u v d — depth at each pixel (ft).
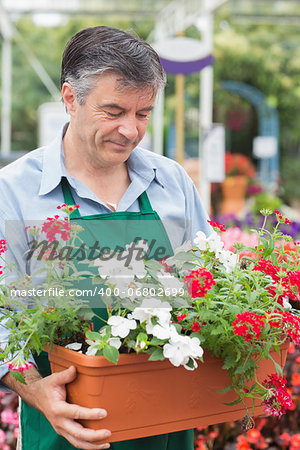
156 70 4.50
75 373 3.98
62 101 4.99
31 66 51.93
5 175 4.95
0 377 4.43
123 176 5.32
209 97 24.53
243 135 49.39
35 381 4.28
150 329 4.00
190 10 24.86
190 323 4.12
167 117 43.14
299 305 5.21
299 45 45.09
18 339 4.04
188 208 5.70
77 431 3.89
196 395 4.25
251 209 31.55
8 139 33.81
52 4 26.86
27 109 52.65
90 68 4.43
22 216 4.88
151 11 27.76
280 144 49.90
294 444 8.41
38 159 5.09
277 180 36.50
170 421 4.20
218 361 4.26
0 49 51.03
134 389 4.02
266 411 4.29
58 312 4.11
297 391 8.89
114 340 4.00
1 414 9.17
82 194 4.96
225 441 9.03
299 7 31.48
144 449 4.69
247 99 47.26
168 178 5.56
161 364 4.04
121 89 4.39
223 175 22.06
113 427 4.01
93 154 4.79
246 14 29.73
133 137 4.56
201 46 21.34
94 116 4.54
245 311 4.03
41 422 4.72
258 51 44.24
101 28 4.61
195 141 43.27
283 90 46.21
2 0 26.40
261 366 4.43
